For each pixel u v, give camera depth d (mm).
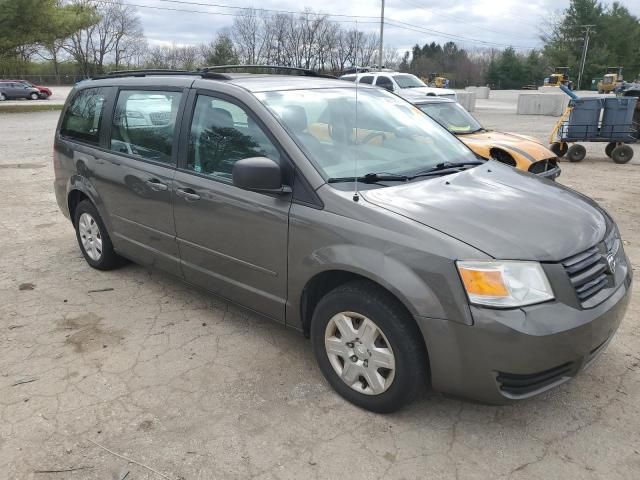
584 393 3146
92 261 5086
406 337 2684
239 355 3592
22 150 14039
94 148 4656
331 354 3082
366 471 2576
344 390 3061
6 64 36094
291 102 3490
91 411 3027
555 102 25891
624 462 2619
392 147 3576
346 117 3602
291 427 2881
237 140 3438
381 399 2877
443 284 2527
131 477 2553
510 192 3148
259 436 2814
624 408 3012
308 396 3143
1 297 4535
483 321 2455
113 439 2803
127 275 4980
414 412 2990
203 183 3592
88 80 5047
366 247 2756
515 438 2789
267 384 3264
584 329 2520
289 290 3203
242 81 3689
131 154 4266
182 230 3828
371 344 2852
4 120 24312
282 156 3166
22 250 5762
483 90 43125
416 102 9492
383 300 2754
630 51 71562
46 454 2699
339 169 3146
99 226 4828
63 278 4938
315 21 61031
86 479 2545
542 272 2520
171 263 4066
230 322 4055
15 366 3488
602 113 11961
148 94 4141
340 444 2752
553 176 8352
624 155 12047
